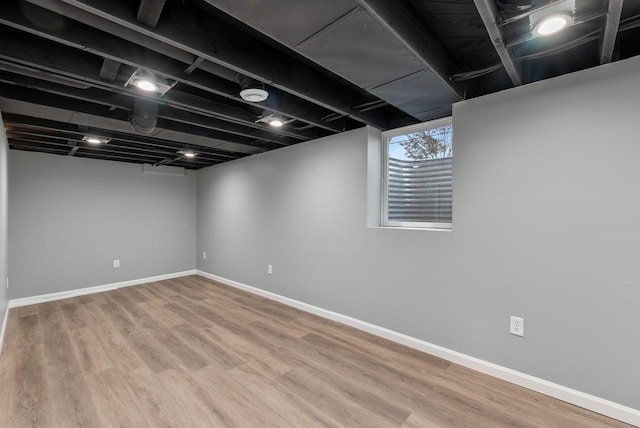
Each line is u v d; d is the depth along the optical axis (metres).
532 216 2.19
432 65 1.98
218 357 2.71
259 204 4.70
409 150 3.19
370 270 3.21
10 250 4.25
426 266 2.77
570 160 2.04
